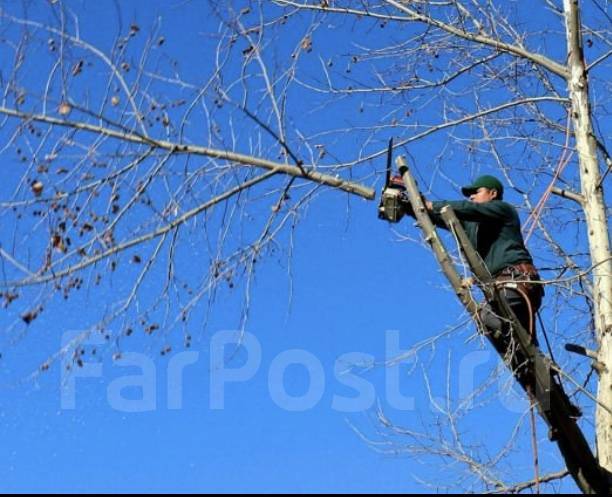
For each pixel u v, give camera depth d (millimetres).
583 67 9688
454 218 8328
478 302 8305
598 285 9062
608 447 8617
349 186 8320
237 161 7926
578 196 9680
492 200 9023
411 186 8406
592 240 9234
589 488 8359
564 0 9781
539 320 8484
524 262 8523
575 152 9742
